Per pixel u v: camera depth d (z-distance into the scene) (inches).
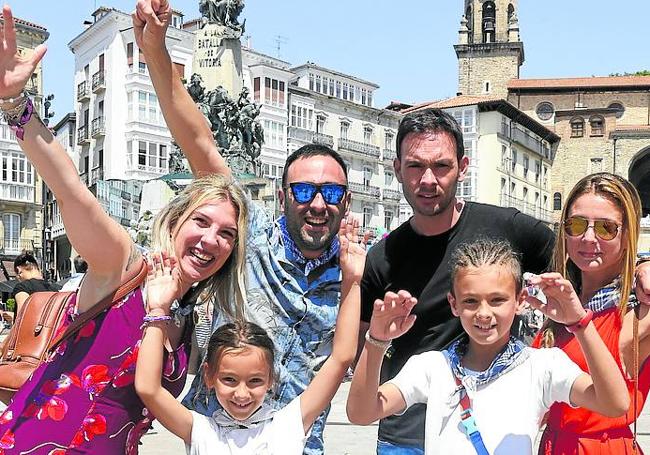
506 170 2404.0
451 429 118.6
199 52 804.6
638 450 128.8
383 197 2413.9
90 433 113.1
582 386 114.9
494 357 121.1
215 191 128.8
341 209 142.6
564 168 2689.5
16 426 113.0
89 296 116.9
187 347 130.2
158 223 128.0
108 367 114.4
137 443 122.4
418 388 123.9
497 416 116.7
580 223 132.6
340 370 127.7
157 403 115.2
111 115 1809.8
